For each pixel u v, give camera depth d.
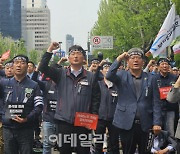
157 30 26.61
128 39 32.53
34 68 9.88
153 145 6.90
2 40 83.69
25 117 6.74
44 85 8.48
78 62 6.22
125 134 6.62
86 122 6.11
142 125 6.52
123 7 31.78
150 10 25.50
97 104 6.25
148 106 6.58
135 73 6.67
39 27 158.12
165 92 8.20
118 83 6.70
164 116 8.39
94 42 22.94
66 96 6.19
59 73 6.30
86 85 6.21
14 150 6.91
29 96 6.80
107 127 8.49
